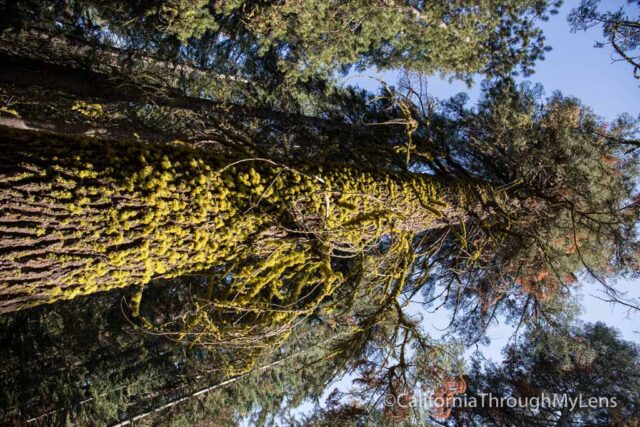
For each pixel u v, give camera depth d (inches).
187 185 146.9
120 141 145.5
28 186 115.6
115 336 448.1
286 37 368.2
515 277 408.5
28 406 390.6
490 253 396.8
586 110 398.9
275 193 175.5
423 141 366.6
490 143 397.1
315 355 471.5
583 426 470.6
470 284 444.1
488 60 426.0
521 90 405.7
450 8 381.1
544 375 476.7
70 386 404.8
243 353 203.8
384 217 221.3
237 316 207.3
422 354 271.3
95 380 427.5
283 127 412.8
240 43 425.4
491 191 342.3
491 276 427.8
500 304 461.1
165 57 408.5
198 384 468.4
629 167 413.1
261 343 182.2
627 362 460.8
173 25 338.0
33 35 362.9
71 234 122.2
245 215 161.3
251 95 442.0
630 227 392.5
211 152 172.2
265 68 438.9
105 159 132.8
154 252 139.1
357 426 343.3
